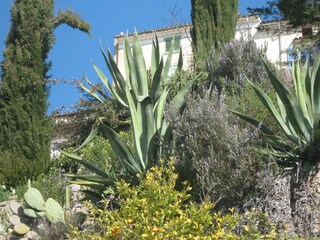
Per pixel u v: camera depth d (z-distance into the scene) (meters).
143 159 11.67
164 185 9.53
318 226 10.08
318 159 10.64
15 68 17.70
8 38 18.59
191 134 11.15
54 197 13.50
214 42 17.19
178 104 12.34
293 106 10.83
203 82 14.77
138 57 12.84
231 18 17.58
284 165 10.88
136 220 8.73
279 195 10.37
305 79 11.09
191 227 8.47
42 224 12.52
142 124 11.84
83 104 16.98
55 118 17.80
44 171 15.85
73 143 16.92
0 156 16.14
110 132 11.82
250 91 12.59
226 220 8.76
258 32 24.50
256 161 10.73
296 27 18.75
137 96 12.55
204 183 10.59
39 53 18.19
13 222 12.95
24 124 16.84
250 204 10.40
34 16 18.66
